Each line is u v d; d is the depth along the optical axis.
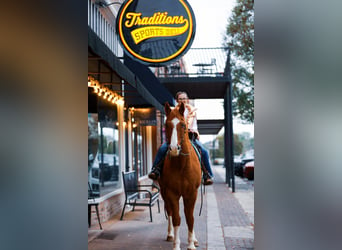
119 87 10.71
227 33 21.56
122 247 6.57
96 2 8.81
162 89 11.74
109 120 9.91
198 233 7.79
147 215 9.94
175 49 7.39
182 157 5.64
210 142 86.50
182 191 5.82
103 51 4.61
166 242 6.95
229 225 8.73
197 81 17.47
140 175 15.08
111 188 10.07
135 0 7.47
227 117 20.70
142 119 13.00
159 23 7.43
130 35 7.46
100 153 8.98
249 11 20.62
